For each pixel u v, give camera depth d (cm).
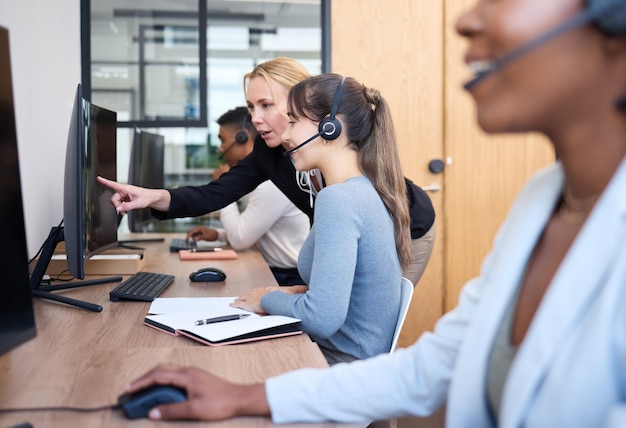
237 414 98
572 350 67
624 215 67
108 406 102
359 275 169
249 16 413
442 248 423
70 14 344
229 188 256
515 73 69
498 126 72
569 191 81
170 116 410
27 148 230
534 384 69
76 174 172
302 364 126
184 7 407
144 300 186
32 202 234
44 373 119
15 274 100
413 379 94
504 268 82
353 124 179
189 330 145
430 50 420
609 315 65
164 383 100
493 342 82
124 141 406
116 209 235
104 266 228
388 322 173
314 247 177
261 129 246
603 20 65
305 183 248
